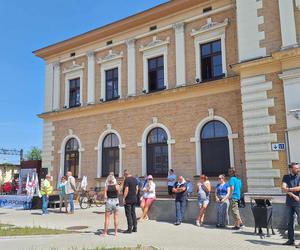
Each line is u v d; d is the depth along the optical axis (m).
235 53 16.58
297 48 12.80
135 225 10.77
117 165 20.31
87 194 19.08
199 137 17.08
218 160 16.48
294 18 13.34
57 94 24.05
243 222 11.40
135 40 20.39
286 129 12.98
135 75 20.08
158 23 19.55
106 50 21.84
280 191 12.88
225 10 17.17
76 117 22.67
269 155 13.31
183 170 17.33
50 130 24.00
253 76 14.16
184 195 12.47
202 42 17.78
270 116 13.54
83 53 22.92
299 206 8.76
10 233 10.39
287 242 8.73
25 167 22.28
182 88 17.56
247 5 14.73
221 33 17.14
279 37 13.75
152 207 13.49
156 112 18.77
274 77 13.66
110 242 9.19
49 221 13.35
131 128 19.72
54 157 23.52
